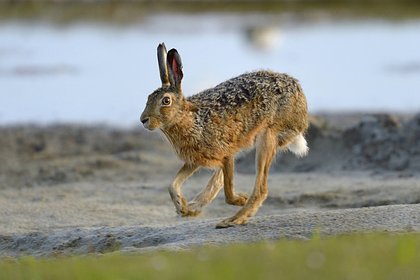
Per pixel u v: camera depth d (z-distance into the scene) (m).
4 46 117.19
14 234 46.62
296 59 110.25
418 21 139.00
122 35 126.69
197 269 28.81
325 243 32.66
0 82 96.56
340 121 79.31
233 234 40.09
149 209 53.56
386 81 97.19
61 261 34.41
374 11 147.62
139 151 72.31
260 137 42.22
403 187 56.06
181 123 40.84
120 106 86.75
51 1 146.88
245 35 125.62
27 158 70.88
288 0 154.12
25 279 31.12
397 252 29.97
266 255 30.61
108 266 31.25
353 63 107.62
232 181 41.97
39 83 95.94
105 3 147.25
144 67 104.12
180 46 118.81
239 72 100.56
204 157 41.41
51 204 55.12
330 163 66.06
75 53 112.44
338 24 138.62
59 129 79.12
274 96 42.09
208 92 42.03
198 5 150.62
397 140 65.75
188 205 42.25
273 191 57.66
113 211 52.97
